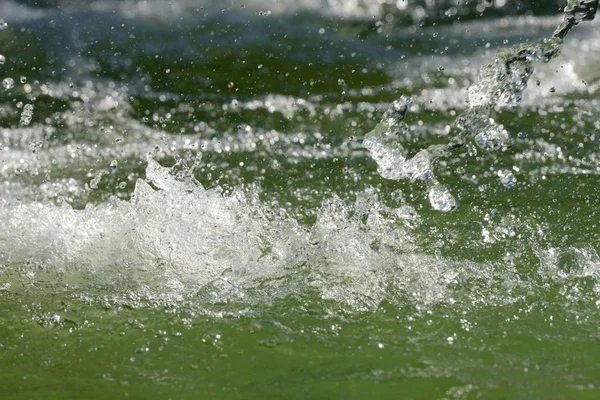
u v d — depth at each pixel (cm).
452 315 760
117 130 1245
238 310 779
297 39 1575
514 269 833
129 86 1403
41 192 1040
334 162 1119
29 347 733
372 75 1470
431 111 1315
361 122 1277
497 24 1661
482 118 1026
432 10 1659
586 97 1301
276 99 1369
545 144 1153
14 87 1379
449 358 698
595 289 797
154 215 930
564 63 1412
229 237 902
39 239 920
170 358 711
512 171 1072
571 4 1035
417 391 654
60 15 1603
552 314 759
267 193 1027
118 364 706
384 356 702
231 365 700
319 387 664
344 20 1645
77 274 855
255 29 1588
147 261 873
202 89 1405
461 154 1126
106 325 762
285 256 868
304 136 1220
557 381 662
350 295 795
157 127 1259
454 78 1459
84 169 1111
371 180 1056
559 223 927
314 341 728
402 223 930
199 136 1226
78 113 1298
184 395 660
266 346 721
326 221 926
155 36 1562
